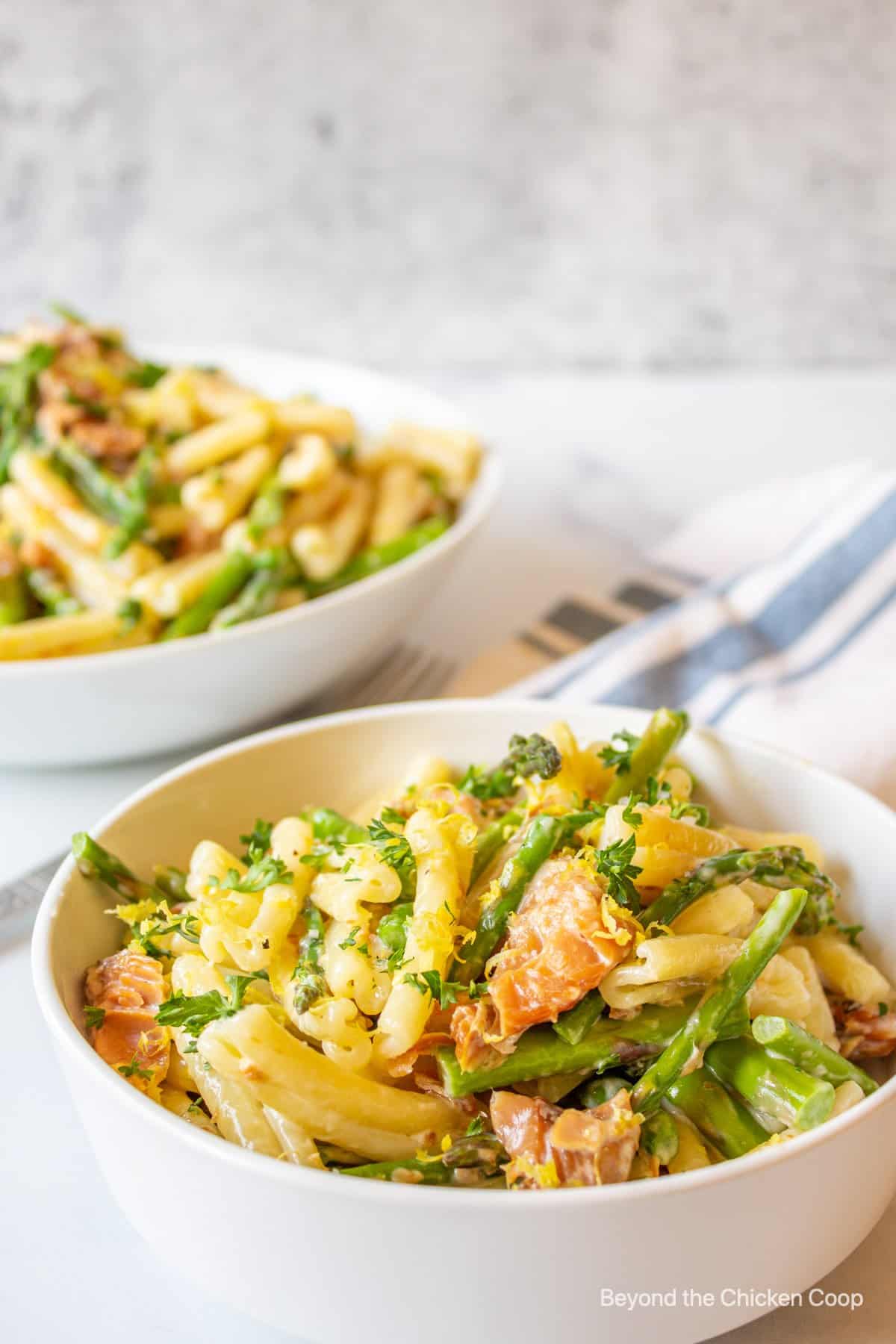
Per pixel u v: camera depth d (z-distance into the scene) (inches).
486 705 19.2
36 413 26.3
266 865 16.6
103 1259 16.1
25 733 21.5
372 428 30.2
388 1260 13.6
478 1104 15.3
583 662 22.2
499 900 15.9
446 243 40.6
